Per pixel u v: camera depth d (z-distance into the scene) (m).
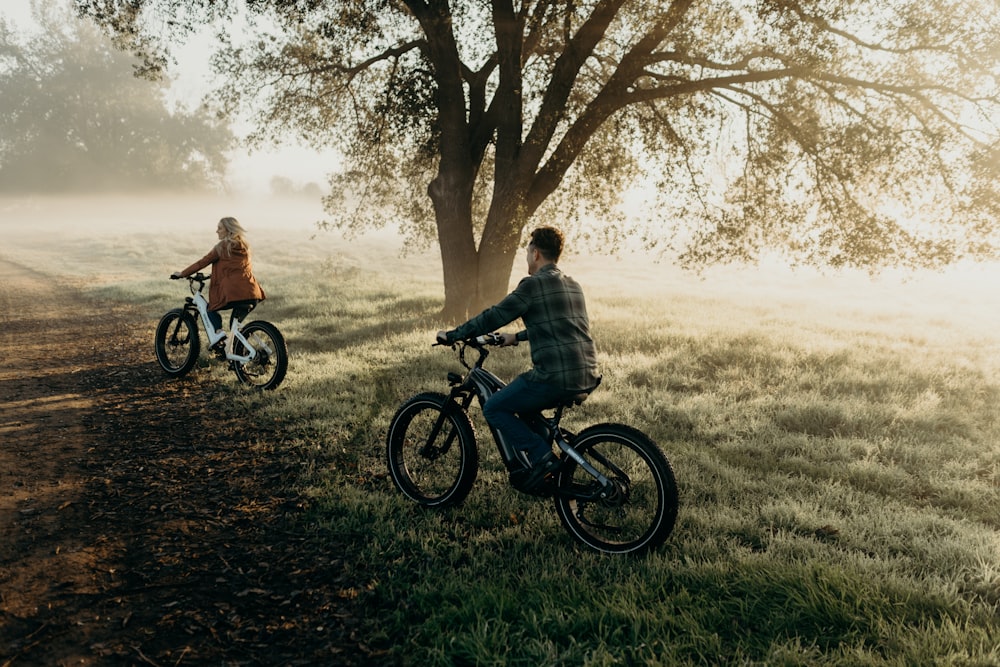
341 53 12.02
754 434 5.91
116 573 3.45
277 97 13.07
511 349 8.91
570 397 3.63
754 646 2.77
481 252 11.36
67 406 6.63
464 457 4.13
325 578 3.43
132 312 13.55
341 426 5.90
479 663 2.68
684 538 3.78
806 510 4.18
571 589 3.18
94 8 10.54
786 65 10.00
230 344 7.41
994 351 10.34
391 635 2.96
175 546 3.75
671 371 8.12
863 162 9.86
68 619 3.03
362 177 14.34
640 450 3.51
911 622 2.86
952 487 4.65
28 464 5.00
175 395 7.06
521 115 11.00
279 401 6.72
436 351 8.95
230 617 3.07
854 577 3.17
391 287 17.62
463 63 11.62
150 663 2.74
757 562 3.39
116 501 4.36
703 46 10.59
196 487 4.61
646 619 2.91
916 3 9.13
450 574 3.37
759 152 11.17
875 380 7.64
